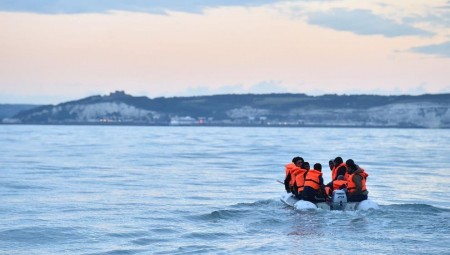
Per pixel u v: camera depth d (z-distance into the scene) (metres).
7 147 80.94
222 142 106.44
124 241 18.05
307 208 22.30
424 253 16.34
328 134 178.75
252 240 18.02
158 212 23.70
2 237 18.66
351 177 22.67
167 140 115.88
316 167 22.95
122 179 37.62
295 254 16.20
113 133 172.00
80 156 61.69
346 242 17.64
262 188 32.88
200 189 32.25
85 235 18.95
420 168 47.75
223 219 21.72
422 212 22.33
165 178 38.50
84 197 28.50
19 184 34.22
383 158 61.12
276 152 71.81
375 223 20.42
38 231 19.55
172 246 17.28
